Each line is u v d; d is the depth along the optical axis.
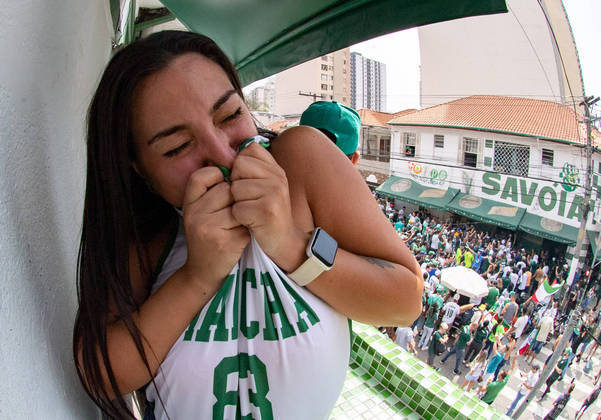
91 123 0.62
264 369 0.64
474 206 18.52
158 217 0.77
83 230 0.67
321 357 0.66
